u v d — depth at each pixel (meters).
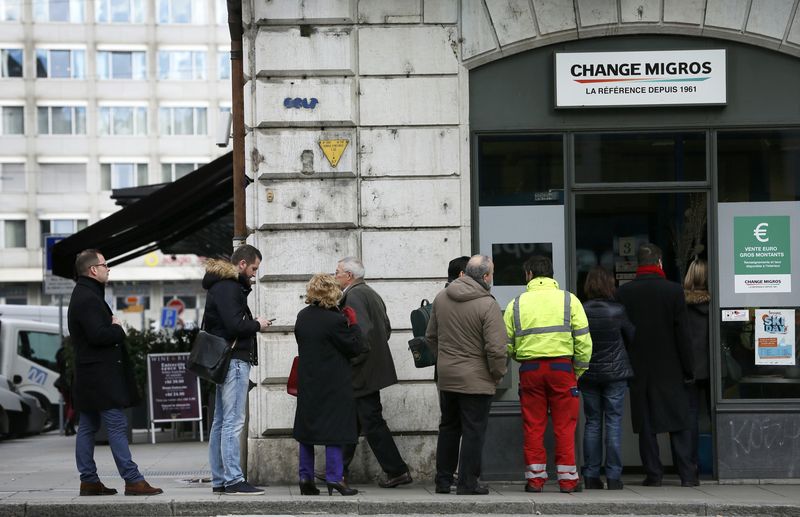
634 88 11.85
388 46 11.70
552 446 11.67
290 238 11.62
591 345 10.41
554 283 10.56
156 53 65.50
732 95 11.91
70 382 23.25
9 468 14.02
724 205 11.92
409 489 10.89
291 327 11.58
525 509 9.59
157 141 65.31
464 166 11.73
